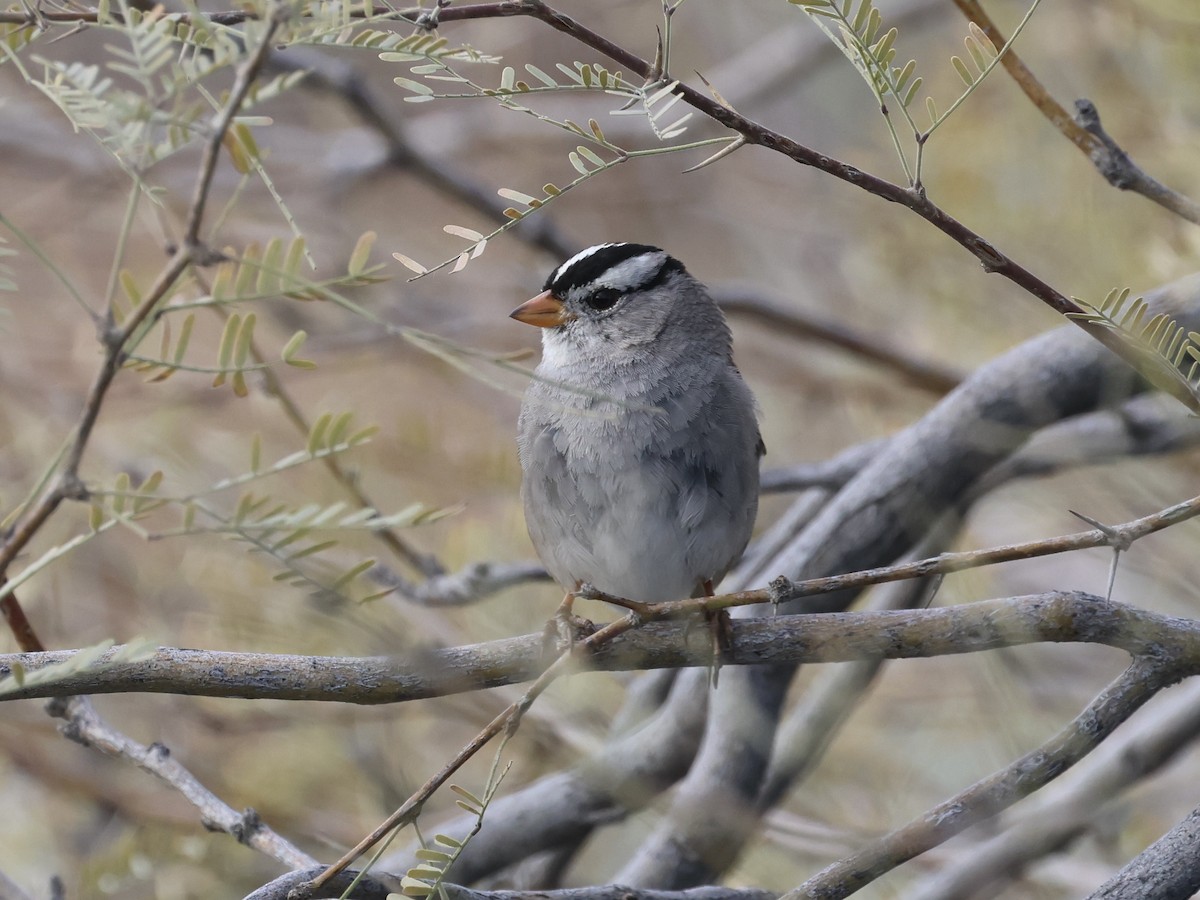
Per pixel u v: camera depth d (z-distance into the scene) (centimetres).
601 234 1706
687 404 809
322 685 545
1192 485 1048
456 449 1166
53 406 1223
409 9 503
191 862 927
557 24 512
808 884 539
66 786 1018
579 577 817
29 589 1012
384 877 558
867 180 521
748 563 1063
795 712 1002
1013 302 1167
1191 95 1004
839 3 521
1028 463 990
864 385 1262
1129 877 527
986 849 874
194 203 416
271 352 1249
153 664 534
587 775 860
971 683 1070
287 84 412
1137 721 1074
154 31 429
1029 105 1141
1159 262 962
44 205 1432
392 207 1636
